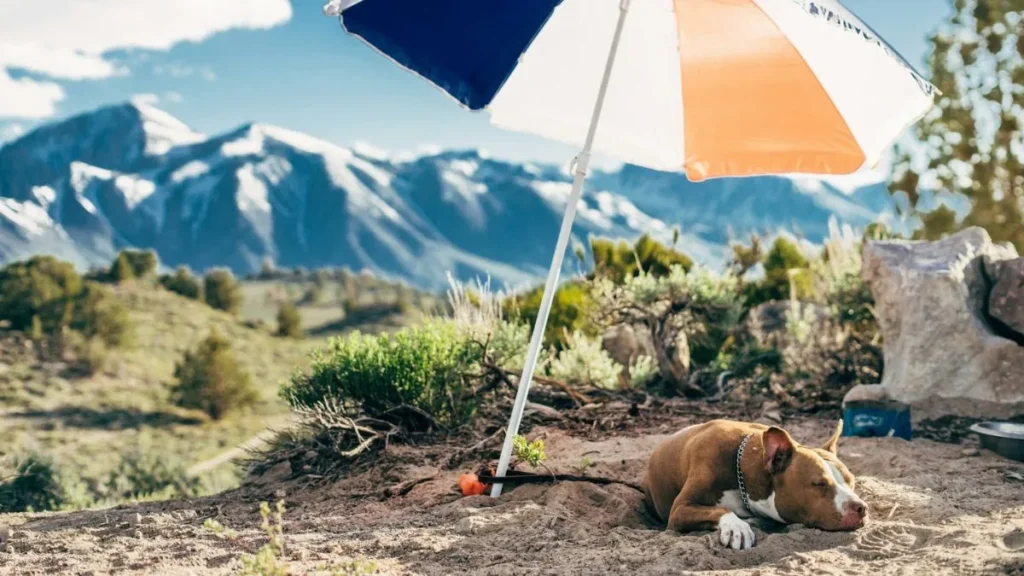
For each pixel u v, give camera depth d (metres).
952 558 3.77
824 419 6.28
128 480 10.59
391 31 4.64
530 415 6.39
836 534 4.09
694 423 6.20
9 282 57.12
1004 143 12.17
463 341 6.75
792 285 8.23
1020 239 11.81
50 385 47.84
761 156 5.18
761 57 4.96
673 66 5.12
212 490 10.63
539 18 4.70
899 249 6.40
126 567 4.08
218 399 46.12
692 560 3.94
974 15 12.36
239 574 3.87
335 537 4.38
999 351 5.85
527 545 4.21
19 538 4.55
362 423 6.11
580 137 5.33
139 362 56.00
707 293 7.79
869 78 4.86
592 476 5.03
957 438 5.66
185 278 84.00
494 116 5.30
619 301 7.89
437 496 5.02
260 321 78.69
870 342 7.25
